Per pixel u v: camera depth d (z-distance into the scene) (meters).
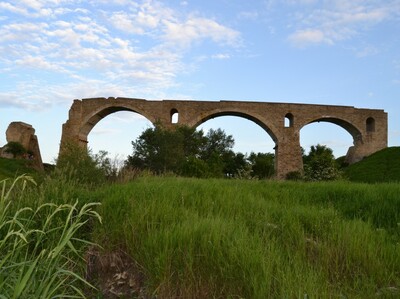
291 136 52.88
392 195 8.85
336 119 53.69
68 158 14.23
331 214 7.40
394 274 5.08
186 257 5.03
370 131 53.81
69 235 3.32
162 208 6.78
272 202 8.62
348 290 4.60
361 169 42.97
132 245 5.84
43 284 3.38
